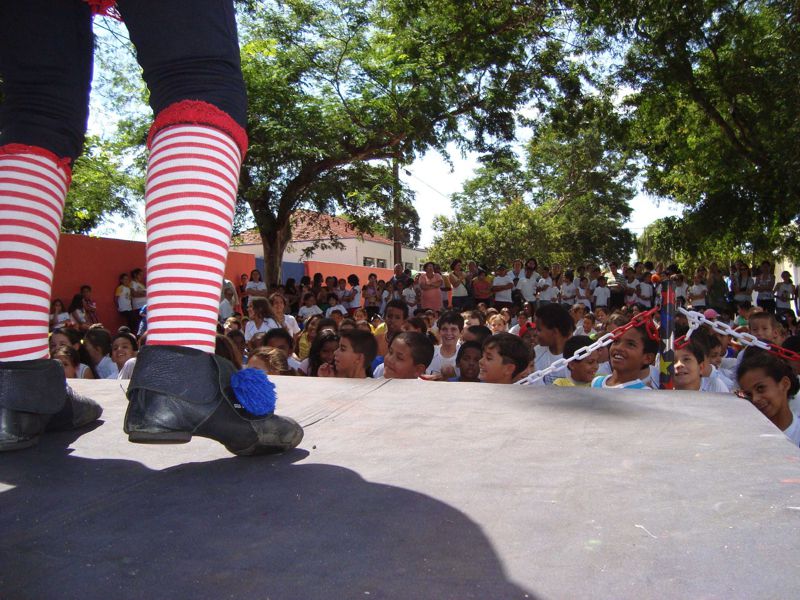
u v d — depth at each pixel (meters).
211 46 2.00
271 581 1.27
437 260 40.06
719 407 2.36
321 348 6.46
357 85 18.12
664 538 1.39
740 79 17.03
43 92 2.19
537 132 19.53
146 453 2.09
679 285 16.97
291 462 1.95
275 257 19.73
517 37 18.17
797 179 15.37
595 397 2.54
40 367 2.08
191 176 1.90
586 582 1.23
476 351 5.55
